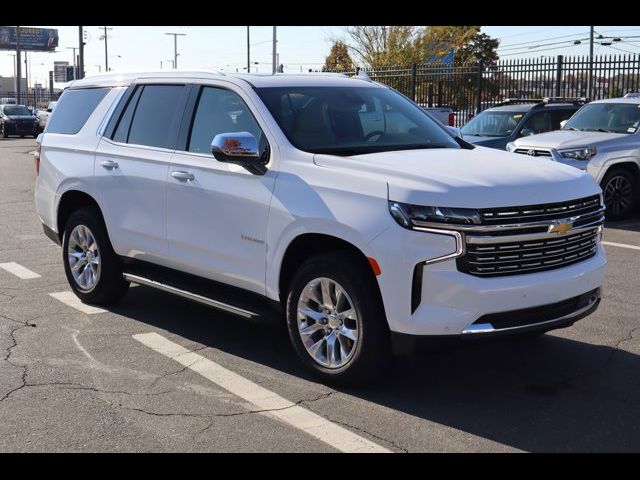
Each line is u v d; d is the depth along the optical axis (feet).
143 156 21.20
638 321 21.95
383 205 15.56
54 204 24.57
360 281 15.98
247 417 15.57
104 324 21.98
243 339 20.66
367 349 16.10
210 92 20.29
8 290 25.80
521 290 15.37
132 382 17.47
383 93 21.27
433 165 16.63
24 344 20.15
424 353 15.52
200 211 19.34
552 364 18.52
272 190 17.54
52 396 16.65
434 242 15.06
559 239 16.17
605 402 16.29
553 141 40.01
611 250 32.17
